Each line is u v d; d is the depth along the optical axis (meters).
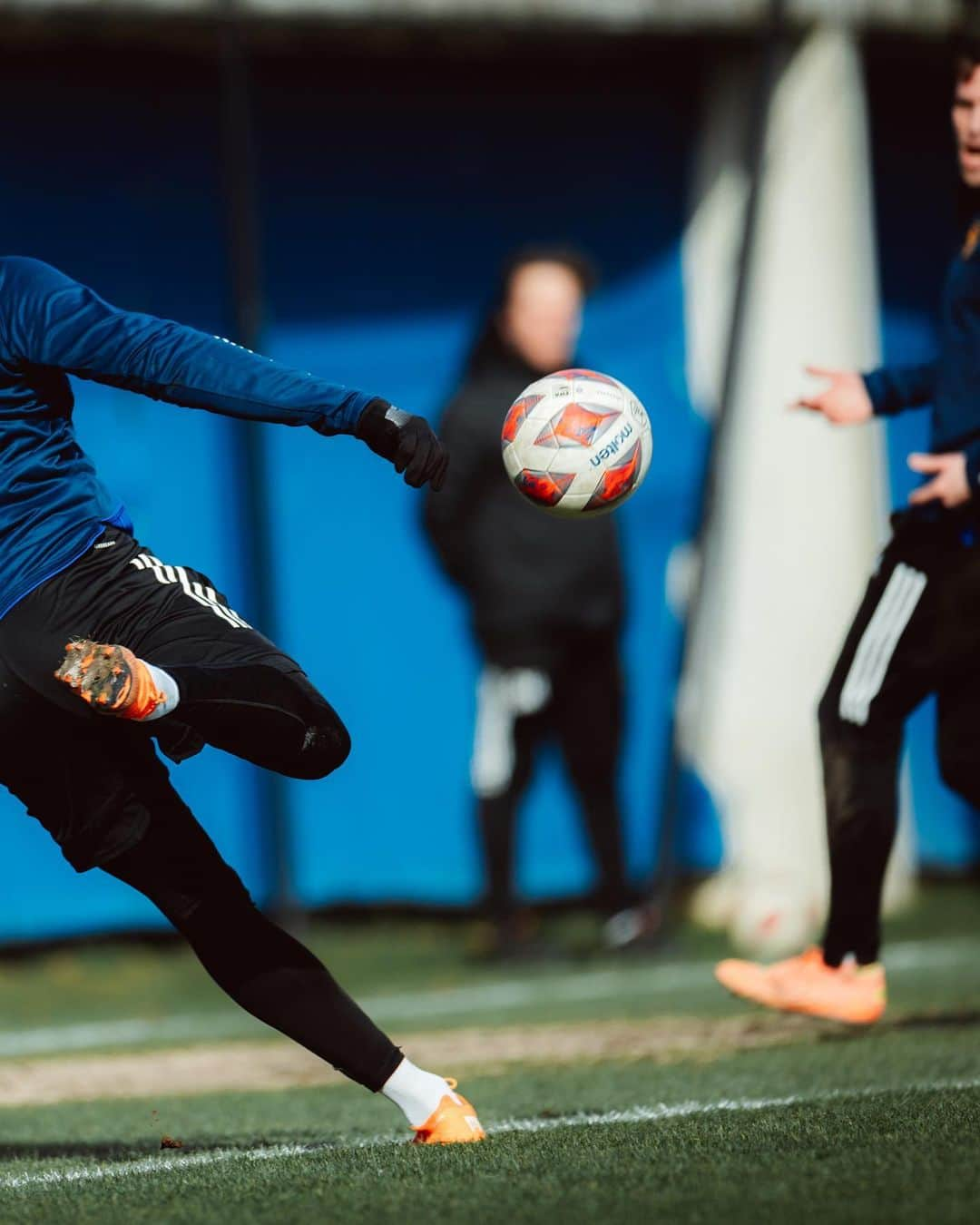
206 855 12.78
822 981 17.58
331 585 34.44
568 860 35.62
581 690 31.02
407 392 35.00
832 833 17.20
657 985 27.41
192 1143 14.95
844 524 34.34
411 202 35.06
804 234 34.16
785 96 34.09
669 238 35.91
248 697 11.79
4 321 12.20
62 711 12.07
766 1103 14.77
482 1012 25.47
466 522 30.23
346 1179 11.92
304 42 33.00
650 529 35.72
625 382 35.75
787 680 34.34
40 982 30.98
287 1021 12.86
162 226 33.38
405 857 34.91
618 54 35.25
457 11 32.34
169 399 11.97
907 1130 12.63
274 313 34.16
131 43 32.22
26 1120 17.06
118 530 12.57
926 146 39.03
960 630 16.41
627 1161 12.04
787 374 34.22
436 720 35.09
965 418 16.39
